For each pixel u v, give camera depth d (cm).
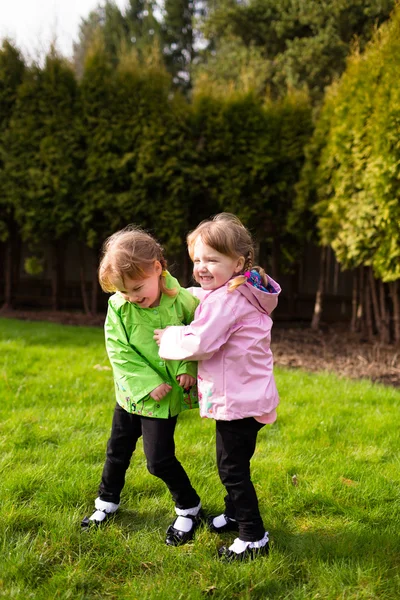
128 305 239
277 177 956
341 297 1156
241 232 238
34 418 389
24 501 270
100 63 959
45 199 952
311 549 238
